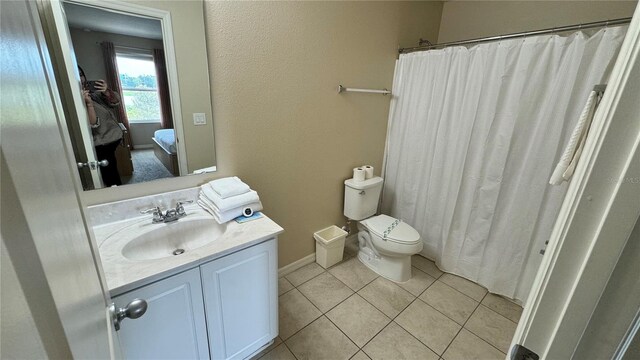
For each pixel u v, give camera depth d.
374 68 2.23
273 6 1.57
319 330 1.69
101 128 1.21
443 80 2.09
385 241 2.06
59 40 1.07
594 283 0.40
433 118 2.20
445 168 2.19
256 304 1.37
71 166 0.54
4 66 0.24
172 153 1.43
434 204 2.31
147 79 1.28
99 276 0.61
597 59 1.45
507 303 1.95
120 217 1.32
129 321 0.98
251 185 1.79
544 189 1.72
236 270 1.24
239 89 1.57
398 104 2.45
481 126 1.93
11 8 0.29
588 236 0.40
